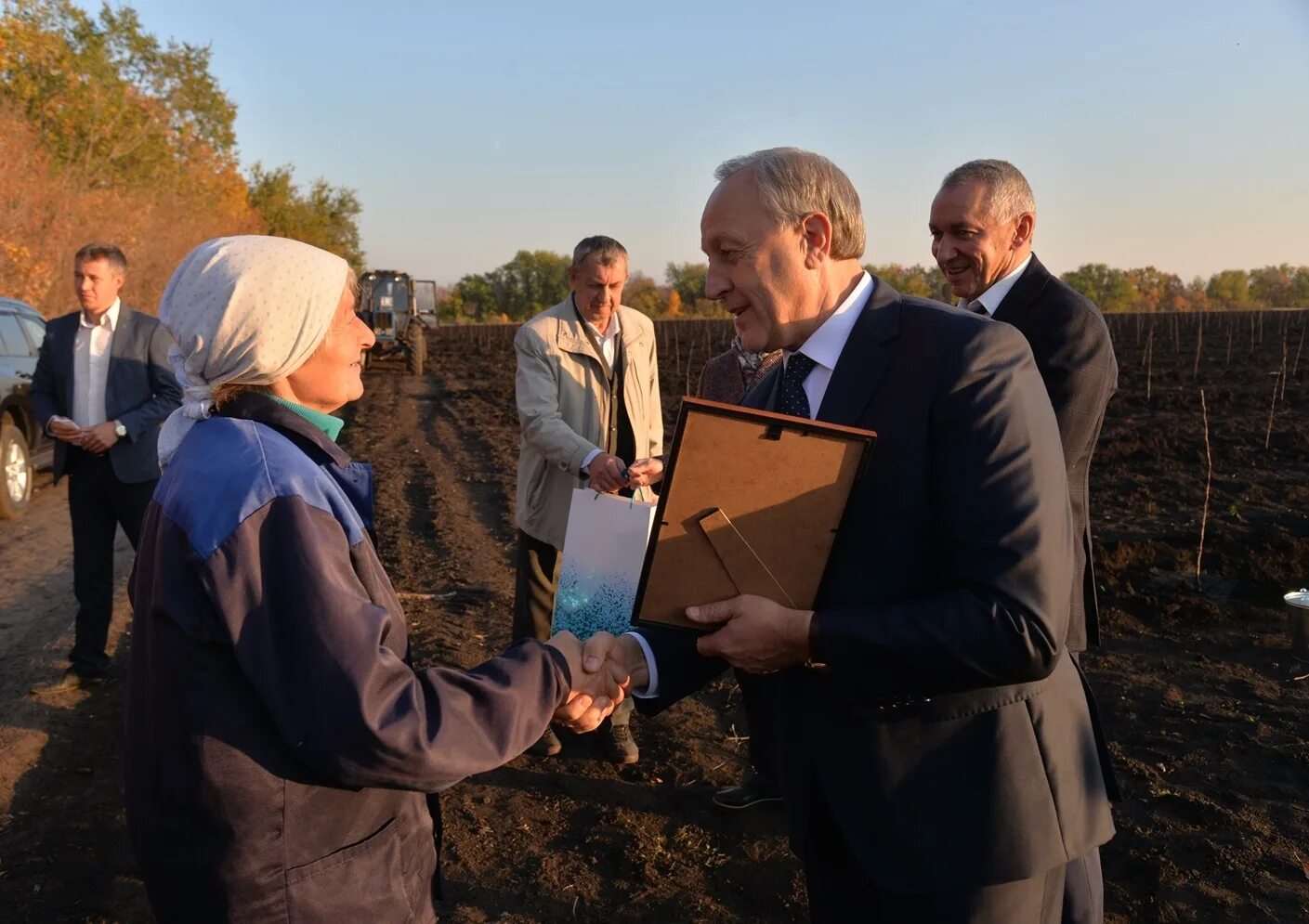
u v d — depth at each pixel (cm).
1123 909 265
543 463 357
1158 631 475
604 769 358
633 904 276
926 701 154
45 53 2436
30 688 424
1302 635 432
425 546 707
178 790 126
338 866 130
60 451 416
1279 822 299
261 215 5031
